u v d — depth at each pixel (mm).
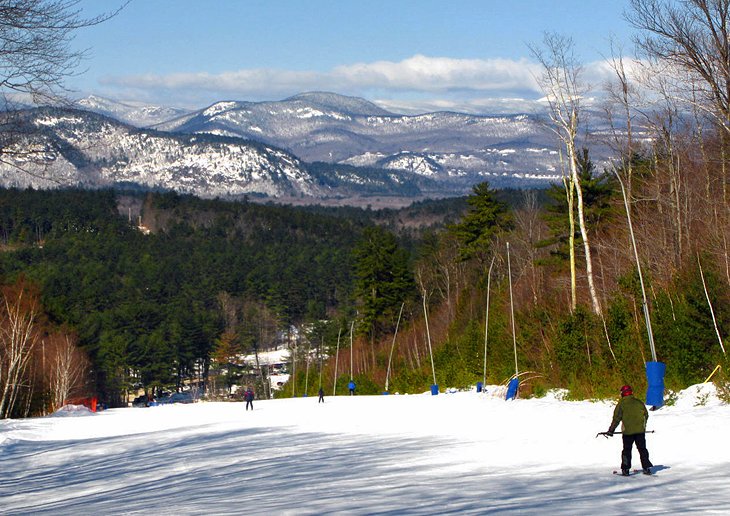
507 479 14102
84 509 13539
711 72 31906
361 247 109375
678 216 43844
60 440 33938
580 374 37969
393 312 107688
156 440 30266
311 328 156375
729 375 26031
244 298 188375
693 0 31219
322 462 19188
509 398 41156
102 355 120562
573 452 17750
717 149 43156
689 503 10594
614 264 51781
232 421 40094
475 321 67625
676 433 19266
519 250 84625
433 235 129000
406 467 16891
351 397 67875
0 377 54750
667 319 32281
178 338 140500
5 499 16828
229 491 14773
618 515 9805
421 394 64938
